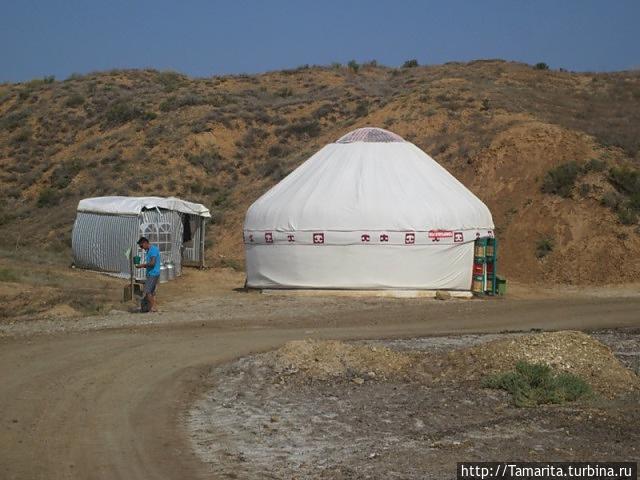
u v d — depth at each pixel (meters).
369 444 8.70
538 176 33.53
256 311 19.48
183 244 31.05
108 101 60.16
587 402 10.51
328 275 23.00
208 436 9.05
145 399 10.70
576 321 18.22
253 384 11.53
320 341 13.14
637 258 28.22
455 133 40.56
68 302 20.31
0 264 28.62
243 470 7.87
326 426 9.44
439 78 56.06
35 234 41.47
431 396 10.80
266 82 66.25
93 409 10.16
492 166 35.12
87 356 13.49
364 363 12.30
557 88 54.12
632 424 9.46
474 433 9.09
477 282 23.95
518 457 8.20
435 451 8.42
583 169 32.97
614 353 13.91
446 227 22.92
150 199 28.64
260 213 23.84
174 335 15.71
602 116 44.72
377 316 18.70
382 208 22.73
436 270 22.95
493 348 12.30
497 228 31.36
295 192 23.73
